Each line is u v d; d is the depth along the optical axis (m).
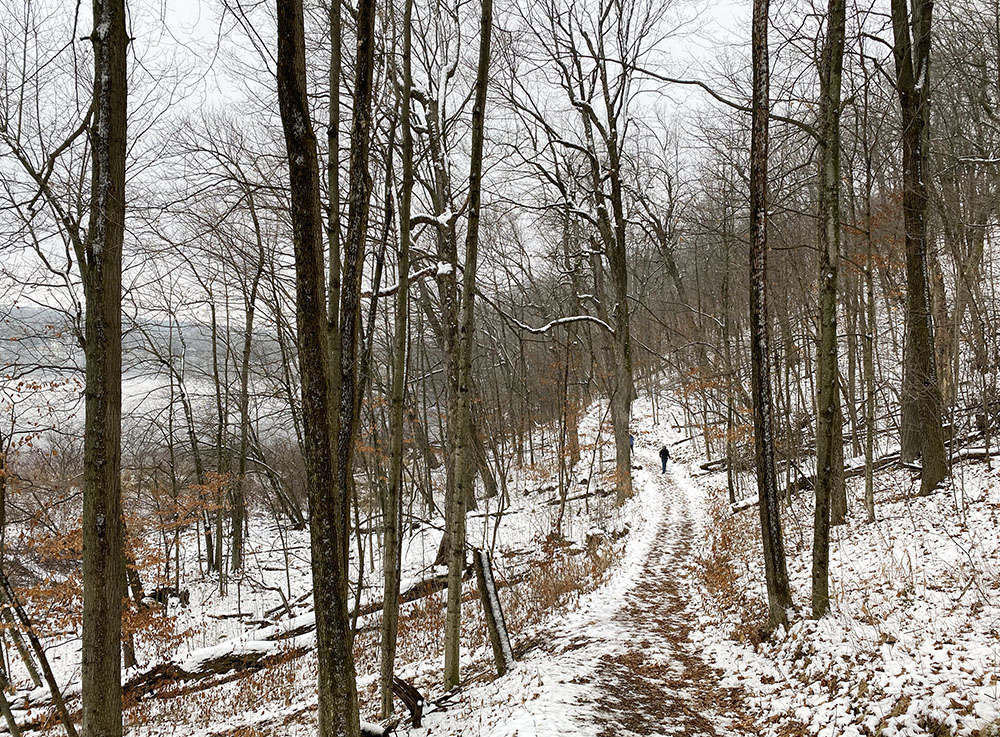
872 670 6.29
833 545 11.98
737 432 19.41
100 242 6.09
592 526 21.91
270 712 11.42
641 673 8.26
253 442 25.69
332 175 7.25
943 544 9.70
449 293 15.48
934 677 5.65
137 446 22.47
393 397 8.77
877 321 20.28
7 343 12.67
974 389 14.77
